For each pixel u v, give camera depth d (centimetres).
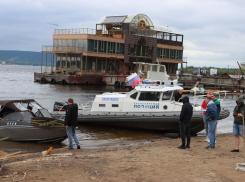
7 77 7100
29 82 5241
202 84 4934
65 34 5266
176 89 1562
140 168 769
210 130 1041
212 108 1030
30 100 1361
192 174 720
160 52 6388
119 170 748
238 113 968
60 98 3016
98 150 1057
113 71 5659
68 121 1102
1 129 1284
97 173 720
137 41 5800
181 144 1140
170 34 6594
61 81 4991
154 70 2803
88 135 1440
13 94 3291
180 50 6794
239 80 4416
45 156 916
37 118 1251
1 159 809
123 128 1599
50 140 1257
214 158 888
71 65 5281
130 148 1074
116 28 5906
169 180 676
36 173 709
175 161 848
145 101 1556
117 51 5562
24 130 1258
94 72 5334
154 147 1077
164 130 1545
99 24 5884
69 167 766
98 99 1627
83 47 5088
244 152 927
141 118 1534
